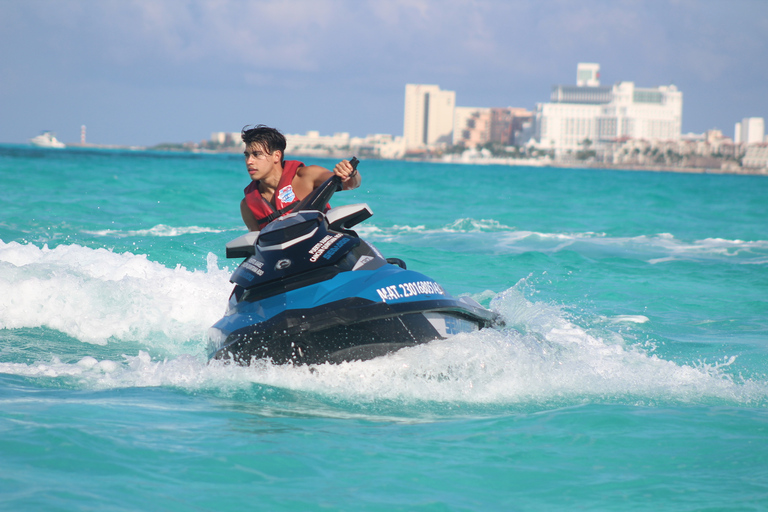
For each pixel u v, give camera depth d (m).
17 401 12.15
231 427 11.09
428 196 96.19
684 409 12.53
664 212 78.62
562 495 8.80
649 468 9.69
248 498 8.41
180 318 20.36
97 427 10.64
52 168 137.00
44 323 19.48
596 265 36.31
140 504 8.07
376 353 13.46
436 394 13.20
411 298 14.34
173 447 9.97
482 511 8.33
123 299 20.30
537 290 29.17
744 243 49.72
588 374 14.70
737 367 17.14
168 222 50.88
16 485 8.38
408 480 9.14
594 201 94.94
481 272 33.19
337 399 12.90
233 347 13.94
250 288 14.83
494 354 14.05
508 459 9.96
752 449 10.40
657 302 27.23
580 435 10.96
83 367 15.24
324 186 15.69
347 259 15.00
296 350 13.48
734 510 8.37
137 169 159.50
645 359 16.77
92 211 55.16
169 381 14.02
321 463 9.62
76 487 8.41
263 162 16.08
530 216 66.75
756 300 27.80
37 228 42.94
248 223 16.88
